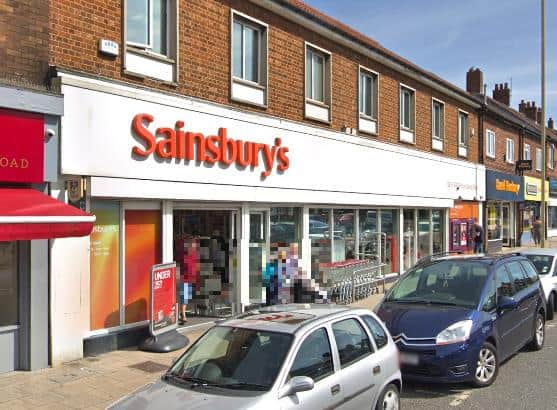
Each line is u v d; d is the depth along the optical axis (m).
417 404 6.48
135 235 9.09
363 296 14.45
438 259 8.91
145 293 9.23
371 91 16.16
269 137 11.76
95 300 8.41
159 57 9.45
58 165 7.77
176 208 9.90
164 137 9.34
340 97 14.48
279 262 11.91
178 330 9.65
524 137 30.47
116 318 8.70
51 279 7.60
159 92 9.28
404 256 18.17
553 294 12.19
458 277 8.17
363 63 15.47
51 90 7.71
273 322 5.09
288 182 12.28
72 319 7.88
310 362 4.73
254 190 11.24
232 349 4.86
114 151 8.52
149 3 9.47
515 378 7.57
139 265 9.14
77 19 8.20
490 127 25.31
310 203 13.27
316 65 13.88
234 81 11.07
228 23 10.92
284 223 12.66
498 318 7.64
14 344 7.36
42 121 7.54
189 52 10.02
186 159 9.72
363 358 5.28
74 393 6.54
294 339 4.73
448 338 6.84
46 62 7.77
